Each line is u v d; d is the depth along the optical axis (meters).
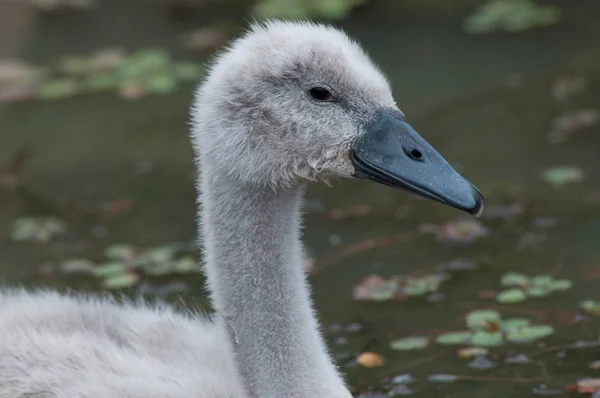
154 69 17.44
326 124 7.88
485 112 15.41
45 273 11.89
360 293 11.17
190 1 20.28
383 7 19.44
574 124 14.84
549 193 13.16
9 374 8.37
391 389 9.59
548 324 10.45
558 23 18.30
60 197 13.80
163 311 9.37
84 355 8.34
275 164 7.93
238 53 8.04
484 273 11.49
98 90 17.05
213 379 8.04
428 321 10.66
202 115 8.05
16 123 16.03
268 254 8.04
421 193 7.70
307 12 19.31
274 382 8.00
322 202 13.43
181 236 12.70
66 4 20.44
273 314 8.03
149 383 7.98
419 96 16.05
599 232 12.18
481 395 9.42
